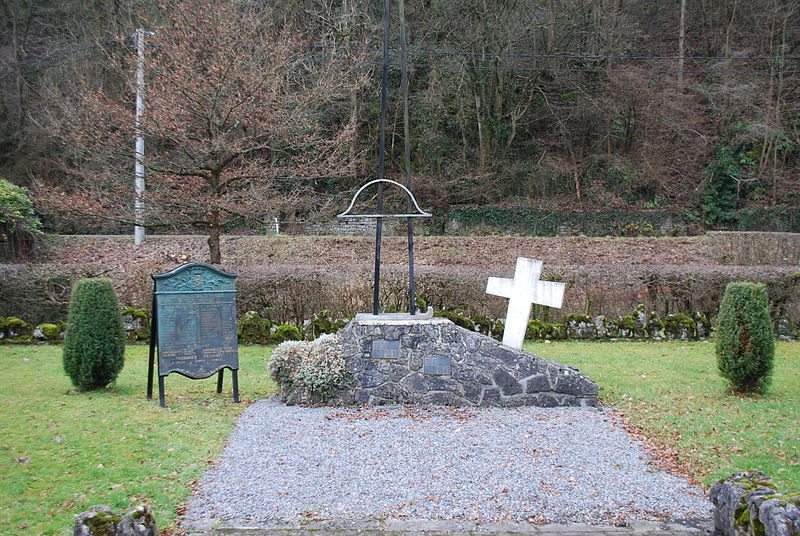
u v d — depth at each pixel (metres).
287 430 6.48
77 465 5.31
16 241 19.70
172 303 7.38
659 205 29.81
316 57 23.22
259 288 11.97
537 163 31.28
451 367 7.58
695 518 4.65
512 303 8.27
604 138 31.03
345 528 4.42
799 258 18.45
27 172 26.11
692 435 6.39
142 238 22.53
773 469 5.46
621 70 29.81
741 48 31.19
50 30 28.31
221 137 13.35
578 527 4.48
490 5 27.22
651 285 12.77
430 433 6.43
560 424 6.78
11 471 5.08
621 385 8.56
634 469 5.54
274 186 17.31
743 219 28.86
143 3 21.58
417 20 28.69
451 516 4.62
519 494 4.98
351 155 20.61
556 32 27.52
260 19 17.11
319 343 7.71
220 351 7.59
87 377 7.89
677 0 33.16
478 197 29.38
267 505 4.77
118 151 14.13
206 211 13.56
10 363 9.66
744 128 29.81
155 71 14.56
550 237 26.36
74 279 12.23
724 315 8.15
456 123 30.94
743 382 8.06
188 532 4.36
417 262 22.62
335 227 27.52
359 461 5.64
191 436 6.20
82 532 3.57
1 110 27.09
